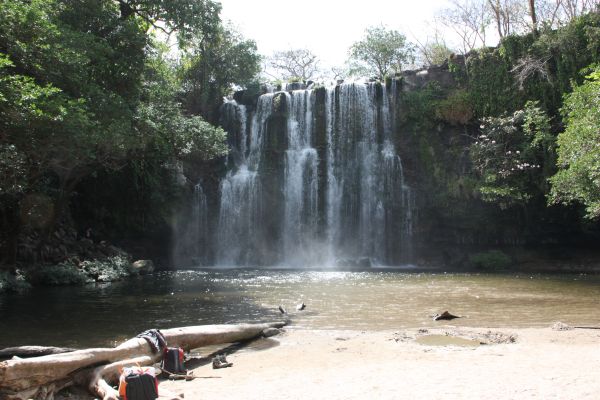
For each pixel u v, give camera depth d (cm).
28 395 726
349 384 775
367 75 5484
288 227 3950
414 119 3834
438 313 1498
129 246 3556
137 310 1609
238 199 4022
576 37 3241
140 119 2505
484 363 884
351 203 3900
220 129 3139
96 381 787
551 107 3353
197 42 4197
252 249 3950
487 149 3369
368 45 5225
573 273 2961
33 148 1797
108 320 1431
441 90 3816
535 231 3506
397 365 895
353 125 3988
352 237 3875
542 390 697
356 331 1262
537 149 3291
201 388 791
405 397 693
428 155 3756
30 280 2322
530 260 3503
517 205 3425
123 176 3366
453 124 3703
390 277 2723
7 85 1533
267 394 738
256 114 4225
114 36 2556
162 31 3183
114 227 3475
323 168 3956
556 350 985
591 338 1116
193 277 2783
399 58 5266
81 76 2089
